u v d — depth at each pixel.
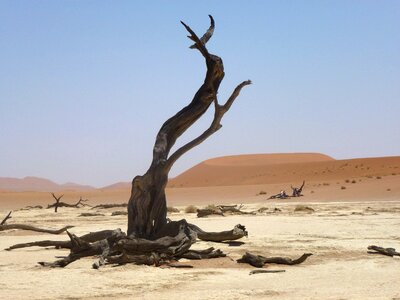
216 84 19.75
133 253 17.94
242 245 22.05
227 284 14.42
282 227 30.67
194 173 183.88
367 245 22.19
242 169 170.25
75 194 116.25
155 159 19.39
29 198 104.56
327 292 13.26
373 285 14.23
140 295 13.02
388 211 43.97
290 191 88.19
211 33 19.94
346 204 56.66
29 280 15.06
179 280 14.98
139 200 19.25
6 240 26.72
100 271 16.52
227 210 44.97
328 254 19.73
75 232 30.27
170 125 19.81
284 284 14.38
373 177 105.00
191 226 21.22
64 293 13.29
